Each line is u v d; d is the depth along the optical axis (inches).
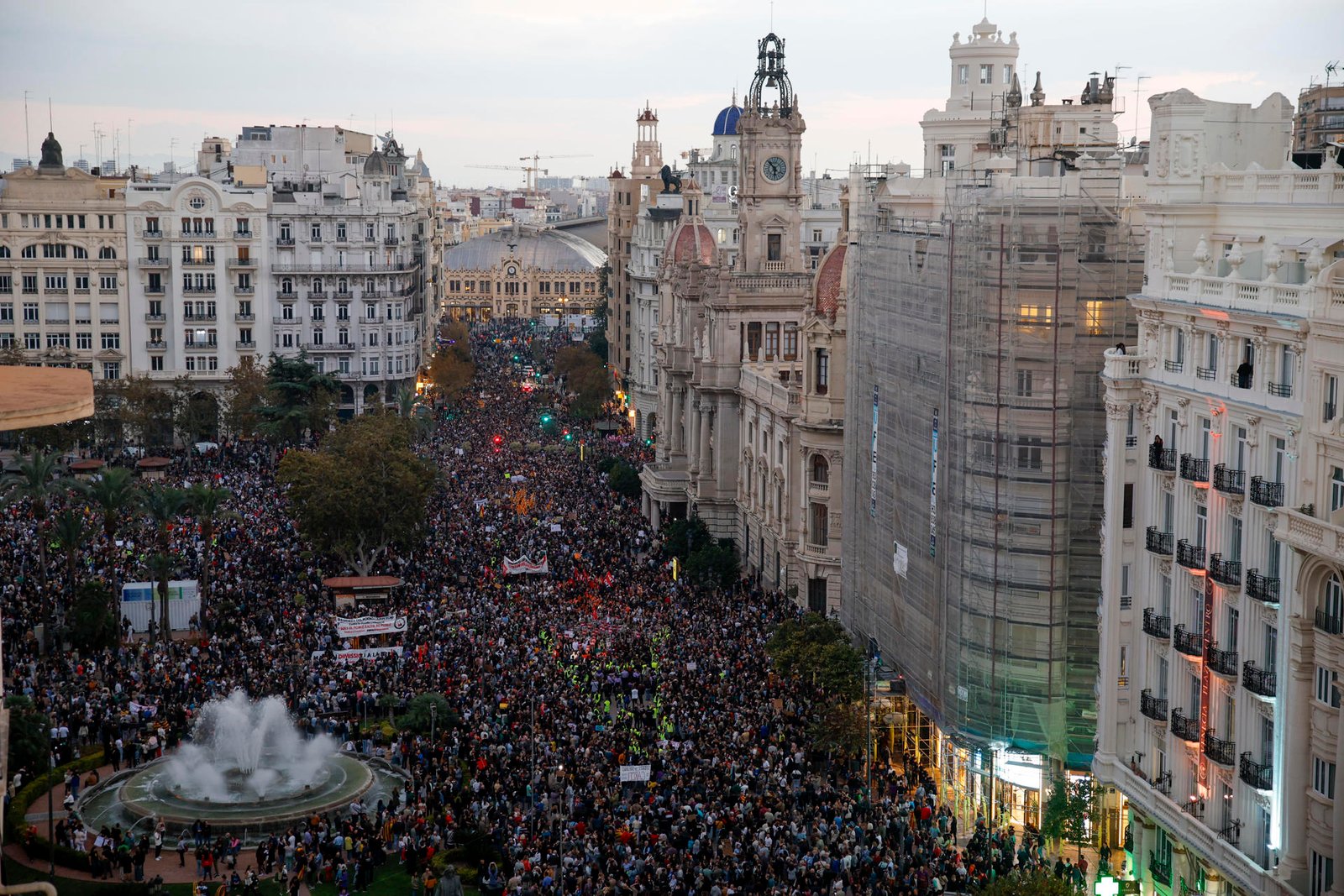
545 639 4099.4
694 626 4234.7
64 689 3627.0
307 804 3115.2
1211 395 2471.7
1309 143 3280.0
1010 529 2982.3
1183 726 2549.2
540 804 2992.1
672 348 6058.1
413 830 2910.9
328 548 4815.5
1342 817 2091.5
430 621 4256.9
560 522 5674.2
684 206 6437.0
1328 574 2153.1
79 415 1234.6
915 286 3449.8
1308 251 2330.2
